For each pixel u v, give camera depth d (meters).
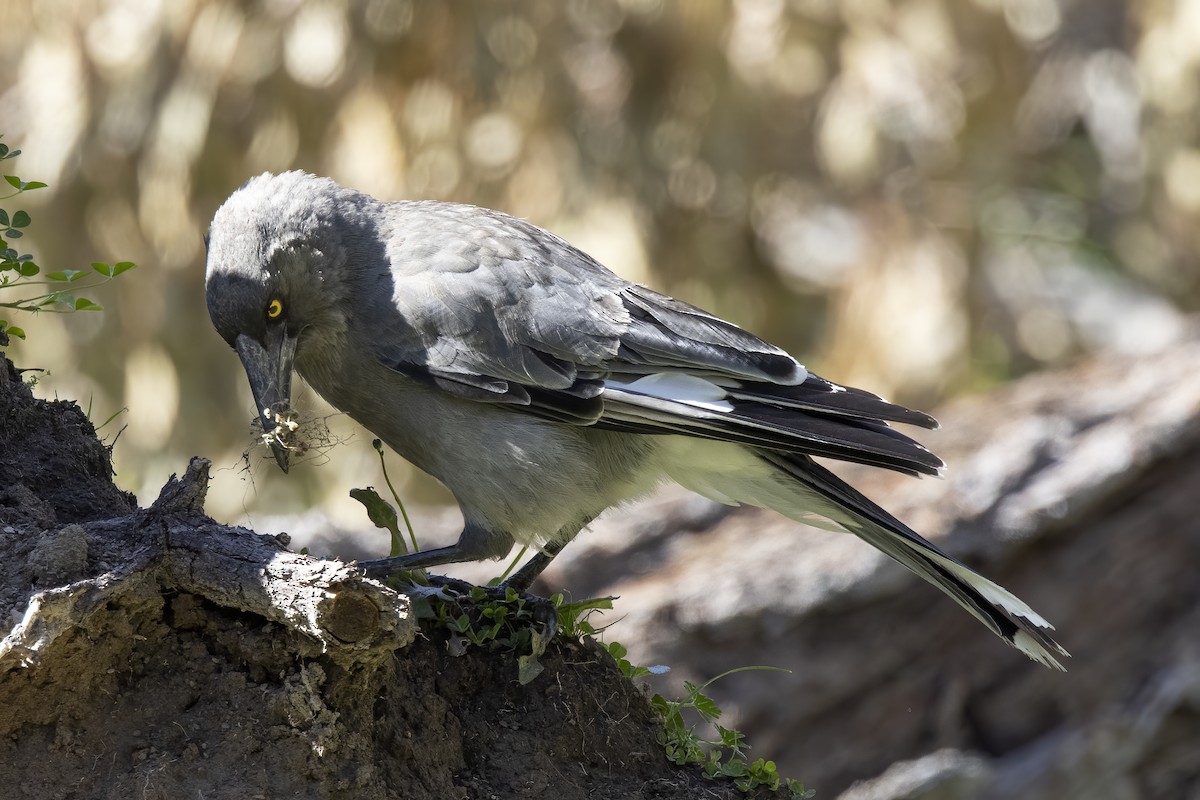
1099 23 20.94
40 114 16.84
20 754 5.52
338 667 5.62
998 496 11.57
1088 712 11.55
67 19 16.78
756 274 18.69
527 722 6.52
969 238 19.23
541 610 6.72
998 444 12.00
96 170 16.95
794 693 11.38
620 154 17.27
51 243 17.16
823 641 11.45
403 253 7.84
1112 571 11.66
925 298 18.02
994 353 20.11
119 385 17.59
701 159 17.52
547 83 17.03
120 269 6.76
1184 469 11.61
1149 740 11.14
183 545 5.61
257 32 16.64
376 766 5.82
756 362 7.78
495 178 17.14
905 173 18.28
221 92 16.67
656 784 6.60
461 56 16.89
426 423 7.75
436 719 6.16
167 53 16.72
